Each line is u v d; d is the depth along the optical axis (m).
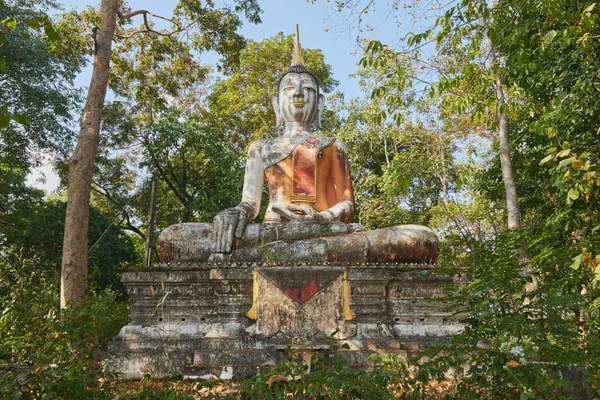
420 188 24.55
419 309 7.61
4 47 17.62
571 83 10.61
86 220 9.45
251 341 6.95
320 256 7.76
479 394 4.50
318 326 7.05
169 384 4.93
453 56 11.85
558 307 4.34
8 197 21.47
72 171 9.56
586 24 6.89
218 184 23.59
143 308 7.45
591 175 5.38
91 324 5.10
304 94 10.05
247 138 26.64
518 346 4.80
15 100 18.92
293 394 4.66
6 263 10.88
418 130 20.17
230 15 15.52
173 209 28.39
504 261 4.60
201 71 18.20
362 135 24.34
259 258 7.91
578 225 11.88
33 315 7.48
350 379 4.56
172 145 23.06
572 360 4.09
